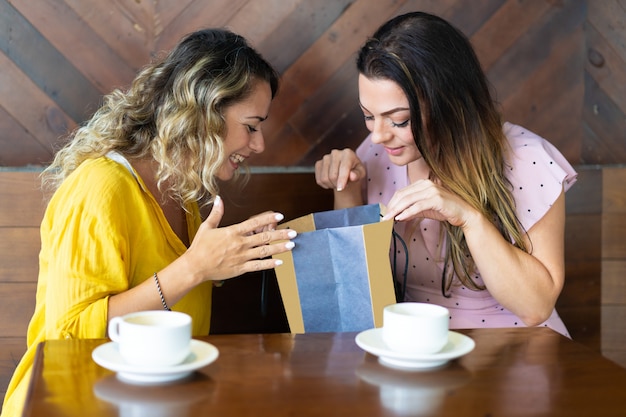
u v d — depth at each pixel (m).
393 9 1.99
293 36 1.96
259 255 1.36
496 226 1.62
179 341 1.00
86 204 1.40
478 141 1.58
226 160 1.58
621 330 2.09
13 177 1.77
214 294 1.92
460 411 0.93
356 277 1.32
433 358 1.04
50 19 1.84
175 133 1.49
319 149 2.02
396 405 0.94
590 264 2.07
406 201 1.45
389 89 1.50
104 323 1.35
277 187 1.93
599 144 2.12
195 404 0.93
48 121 1.87
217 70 1.51
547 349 1.17
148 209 1.47
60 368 1.05
